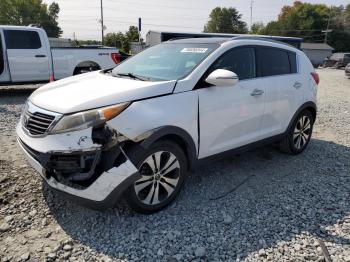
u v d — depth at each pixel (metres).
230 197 3.93
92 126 3.01
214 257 2.92
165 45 4.70
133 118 3.16
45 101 3.32
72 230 3.20
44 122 3.17
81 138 2.99
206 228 3.30
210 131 3.85
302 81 5.17
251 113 4.33
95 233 3.17
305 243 3.13
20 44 10.02
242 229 3.31
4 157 4.84
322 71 33.16
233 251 3.00
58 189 3.14
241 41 4.35
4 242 3.01
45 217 3.38
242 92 4.15
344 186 4.36
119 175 3.06
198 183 4.25
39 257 2.84
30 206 3.55
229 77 3.59
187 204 3.73
